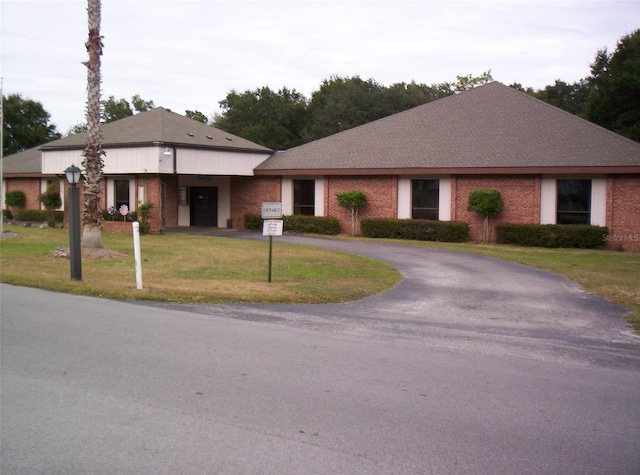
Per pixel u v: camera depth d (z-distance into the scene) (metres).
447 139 30.38
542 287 14.81
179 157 29.38
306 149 34.25
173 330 9.18
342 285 14.48
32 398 6.14
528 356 8.20
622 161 24.88
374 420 5.64
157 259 18.88
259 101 65.38
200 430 5.34
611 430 5.54
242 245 24.17
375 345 8.56
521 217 27.12
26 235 26.80
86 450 4.91
